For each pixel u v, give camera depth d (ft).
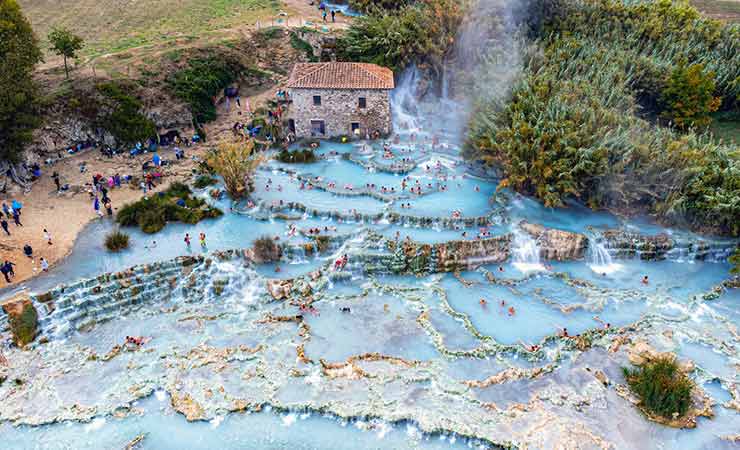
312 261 169.99
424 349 138.62
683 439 115.65
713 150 195.11
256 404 122.83
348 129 246.06
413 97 272.31
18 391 126.52
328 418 120.67
